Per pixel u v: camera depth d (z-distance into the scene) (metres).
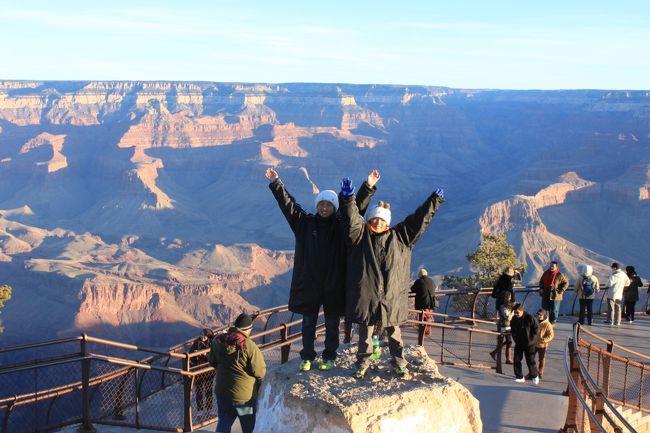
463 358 18.36
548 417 13.09
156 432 13.09
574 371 12.18
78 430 12.83
